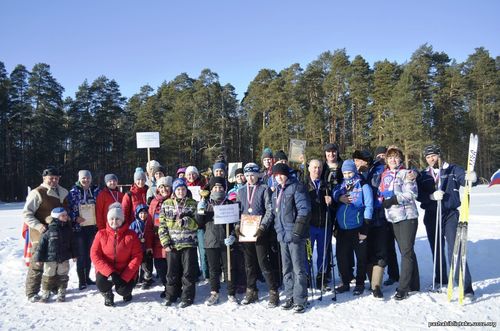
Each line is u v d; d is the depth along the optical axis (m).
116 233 5.47
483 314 4.52
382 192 5.29
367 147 43.31
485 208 14.38
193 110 45.88
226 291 5.93
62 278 5.57
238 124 53.47
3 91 41.50
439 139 41.03
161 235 5.36
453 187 5.35
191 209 5.46
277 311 4.92
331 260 5.79
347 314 4.70
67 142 48.44
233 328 4.43
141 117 46.44
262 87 46.44
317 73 45.78
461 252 4.94
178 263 5.38
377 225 5.34
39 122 42.47
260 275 6.30
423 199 5.64
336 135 46.09
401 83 38.72
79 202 6.21
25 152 43.41
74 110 45.38
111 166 47.44
